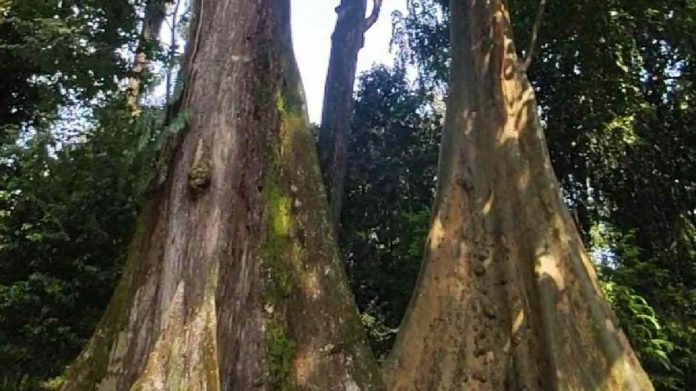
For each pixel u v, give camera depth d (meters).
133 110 9.18
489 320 6.57
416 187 13.75
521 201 7.02
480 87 7.86
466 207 7.24
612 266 10.59
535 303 6.47
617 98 12.10
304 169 5.34
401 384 6.34
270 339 4.67
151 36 10.12
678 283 11.55
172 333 4.10
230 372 4.44
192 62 5.36
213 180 4.82
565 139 12.91
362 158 13.93
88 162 9.12
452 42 8.55
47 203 9.09
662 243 12.55
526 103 7.69
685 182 12.92
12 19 9.84
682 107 12.58
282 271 4.91
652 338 9.25
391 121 14.26
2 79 12.09
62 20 9.24
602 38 11.95
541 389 6.08
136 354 4.39
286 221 5.08
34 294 8.52
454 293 6.78
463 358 6.42
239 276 4.71
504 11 8.30
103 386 4.34
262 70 5.46
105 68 9.38
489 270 6.82
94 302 8.84
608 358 5.91
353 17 8.65
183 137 5.00
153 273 4.66
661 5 11.68
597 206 12.89
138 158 6.19
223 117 5.06
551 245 6.68
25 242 8.91
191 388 3.87
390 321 11.86
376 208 13.57
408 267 12.12
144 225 4.92
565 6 11.88
